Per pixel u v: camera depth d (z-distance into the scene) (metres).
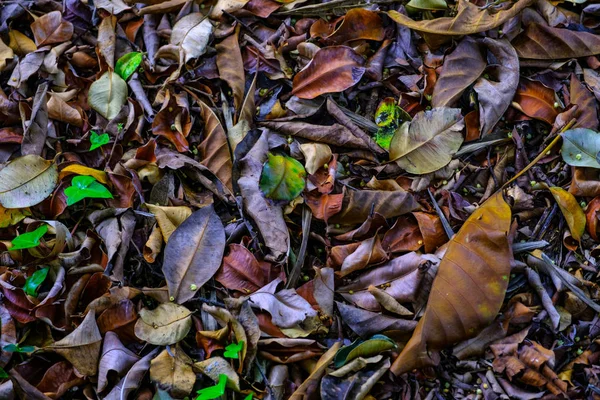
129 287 0.67
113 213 0.70
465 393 0.67
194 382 0.65
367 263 0.69
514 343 0.67
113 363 0.65
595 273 0.70
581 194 0.71
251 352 0.65
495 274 0.66
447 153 0.71
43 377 0.65
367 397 0.66
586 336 0.69
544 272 0.70
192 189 0.72
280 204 0.69
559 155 0.72
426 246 0.69
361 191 0.70
